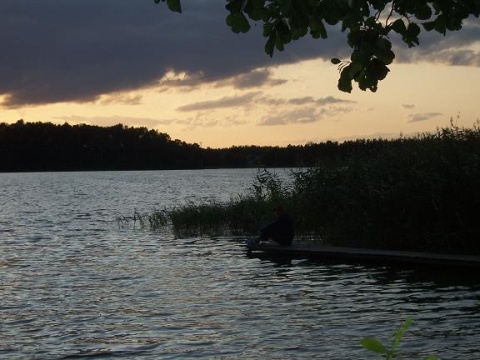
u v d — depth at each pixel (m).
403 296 14.35
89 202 61.50
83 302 14.75
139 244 26.22
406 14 4.01
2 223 38.62
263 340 11.07
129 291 15.99
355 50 3.95
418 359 9.73
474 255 19.27
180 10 3.79
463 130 21.80
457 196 19.97
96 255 23.20
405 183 20.69
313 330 11.60
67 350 10.85
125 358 10.32
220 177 162.75
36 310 13.98
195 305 14.09
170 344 11.04
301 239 24.25
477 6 4.00
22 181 137.25
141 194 76.25
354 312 12.91
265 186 29.48
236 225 29.55
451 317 12.27
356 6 3.74
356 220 22.30
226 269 18.97
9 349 10.98
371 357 9.88
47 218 42.31
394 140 22.75
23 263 21.44
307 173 24.55
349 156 24.19
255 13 3.99
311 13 3.79
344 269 18.27
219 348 10.69
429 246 20.69
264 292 15.29
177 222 30.59
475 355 9.87
